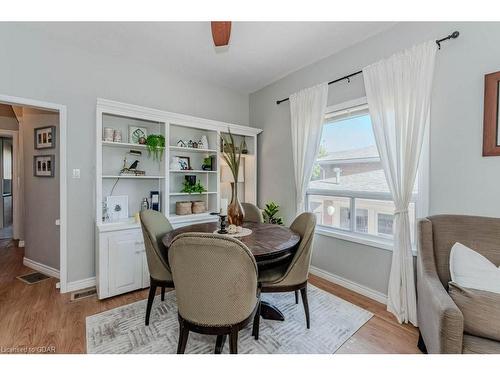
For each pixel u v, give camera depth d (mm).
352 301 2441
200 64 3152
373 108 2377
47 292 2584
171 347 1734
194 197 3650
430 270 1565
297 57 2977
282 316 2090
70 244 2611
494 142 1753
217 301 1367
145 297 2508
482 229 1585
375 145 2598
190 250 1307
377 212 2602
